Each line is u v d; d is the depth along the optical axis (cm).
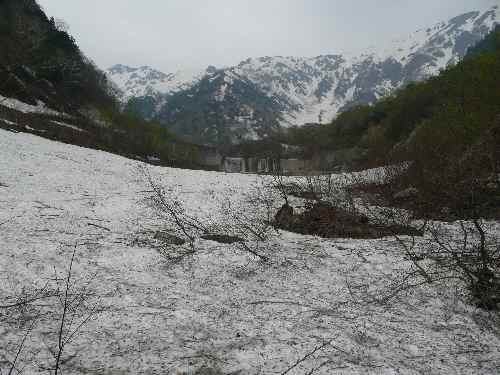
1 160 1534
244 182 1975
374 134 5325
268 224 989
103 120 5581
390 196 1356
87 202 1119
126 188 1503
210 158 7288
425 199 1121
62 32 7238
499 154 930
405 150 1741
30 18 6519
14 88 4006
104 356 378
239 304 525
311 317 488
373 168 1878
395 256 733
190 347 400
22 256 623
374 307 532
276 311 503
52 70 5866
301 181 1722
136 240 786
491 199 905
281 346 408
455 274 627
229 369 364
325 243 842
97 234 808
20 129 2488
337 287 604
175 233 869
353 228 970
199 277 623
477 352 421
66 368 355
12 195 1049
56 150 2130
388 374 366
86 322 440
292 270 675
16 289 512
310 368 369
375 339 441
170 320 456
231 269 664
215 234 873
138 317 458
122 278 589
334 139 7525
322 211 1070
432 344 435
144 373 353
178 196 1428
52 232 779
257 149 7962
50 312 458
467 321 493
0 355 364
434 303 543
